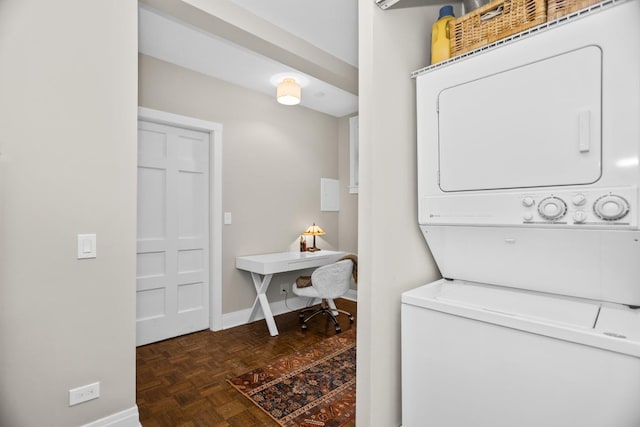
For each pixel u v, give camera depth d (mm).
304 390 2105
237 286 3424
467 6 1398
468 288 1356
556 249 1091
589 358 868
